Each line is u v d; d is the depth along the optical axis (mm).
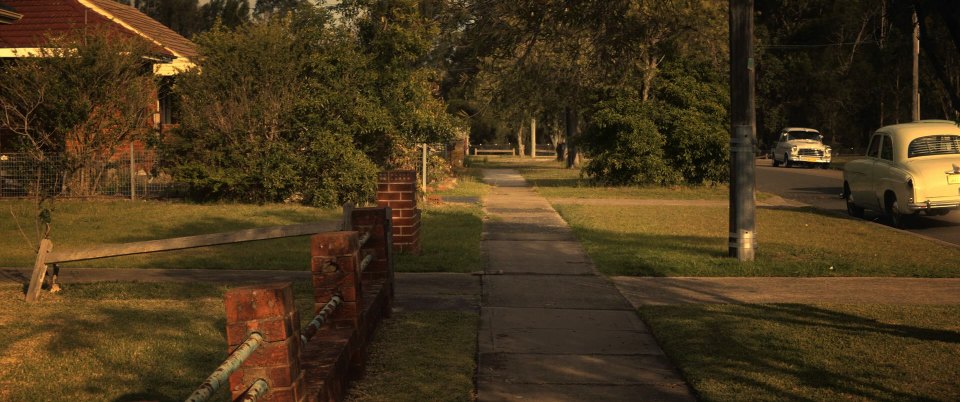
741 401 5934
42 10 27000
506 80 23906
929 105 59500
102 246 9086
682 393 6230
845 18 57594
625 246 14117
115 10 29531
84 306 8789
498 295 9852
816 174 40250
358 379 6340
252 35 20594
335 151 19891
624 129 29844
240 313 3961
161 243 8945
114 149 21984
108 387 5980
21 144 21453
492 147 98688
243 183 20562
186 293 9539
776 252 13586
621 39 11273
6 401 5652
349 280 6301
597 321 8570
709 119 29984
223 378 3258
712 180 30109
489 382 6453
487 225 17375
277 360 3975
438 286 10375
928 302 9562
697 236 15727
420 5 20750
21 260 12266
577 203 23422
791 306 9266
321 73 20625
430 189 25000
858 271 11688
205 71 20766
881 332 8008
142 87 22312
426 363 6867
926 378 6504
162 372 6359
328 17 21031
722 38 29422
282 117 20422
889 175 17969
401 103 21422
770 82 61844
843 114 68125
